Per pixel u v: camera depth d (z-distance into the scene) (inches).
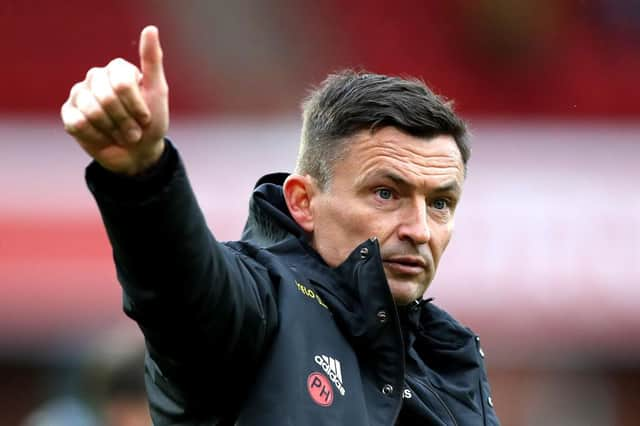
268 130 1491.1
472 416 365.4
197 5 1817.2
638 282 1332.4
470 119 1510.8
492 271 1321.4
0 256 1300.4
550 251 1346.0
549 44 1873.8
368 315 331.6
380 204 346.9
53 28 1862.7
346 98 352.8
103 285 1300.4
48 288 1293.1
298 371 317.7
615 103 1850.4
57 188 1344.7
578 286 1332.4
